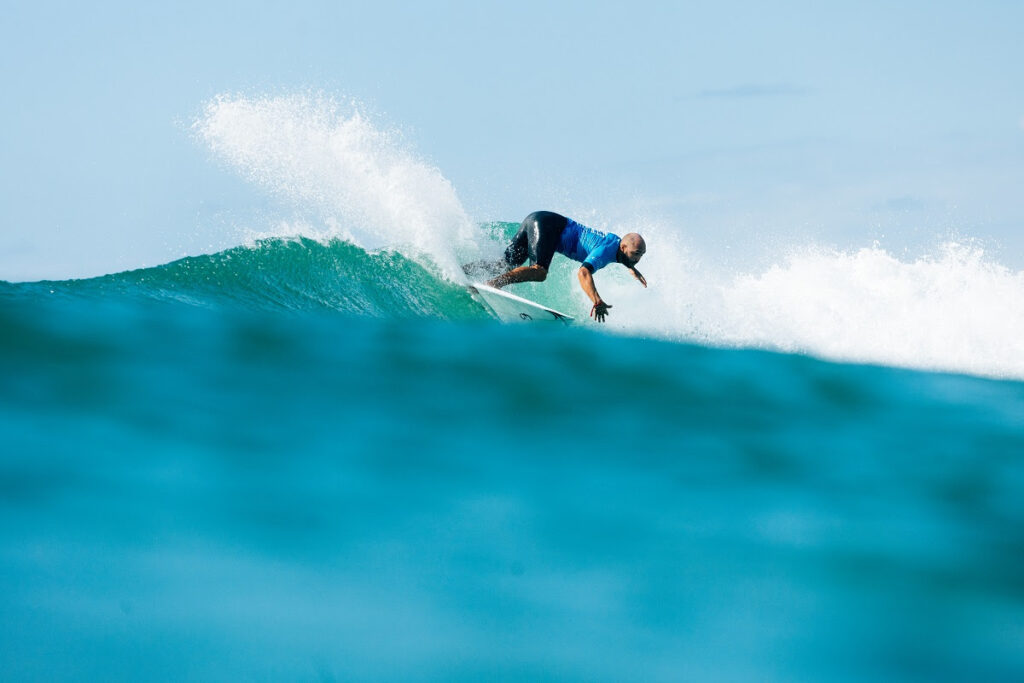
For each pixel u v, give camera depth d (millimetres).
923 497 13273
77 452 11930
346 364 18266
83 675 7367
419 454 13211
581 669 8078
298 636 8297
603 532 11102
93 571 9078
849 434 16781
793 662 8398
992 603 9797
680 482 13086
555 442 14422
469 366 19219
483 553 10250
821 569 10492
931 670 8312
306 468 12195
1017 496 13562
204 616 8453
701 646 8562
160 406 14070
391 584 9367
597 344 23750
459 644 8383
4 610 8266
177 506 10672
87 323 18797
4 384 14195
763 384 20719
